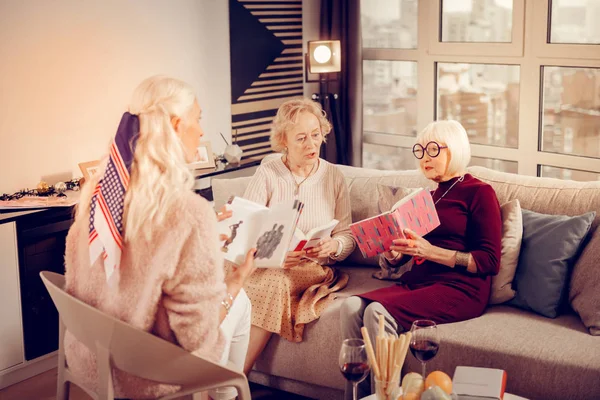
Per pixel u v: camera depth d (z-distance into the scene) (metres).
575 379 2.45
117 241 1.97
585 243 2.85
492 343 2.62
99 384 2.04
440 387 2.00
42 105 3.81
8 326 3.33
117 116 4.20
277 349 3.06
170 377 2.02
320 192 3.23
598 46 4.25
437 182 3.09
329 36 5.29
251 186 3.23
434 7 4.96
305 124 3.15
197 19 4.60
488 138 4.94
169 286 1.95
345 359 2.03
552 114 4.59
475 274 2.87
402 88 5.29
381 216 2.81
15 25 3.64
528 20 4.53
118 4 4.12
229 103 4.89
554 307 2.80
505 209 3.01
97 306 2.04
